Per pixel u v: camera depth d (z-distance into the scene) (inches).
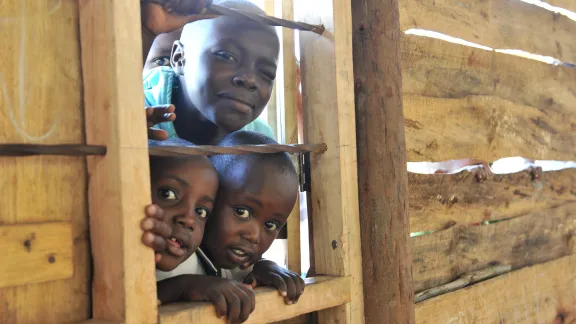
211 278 51.4
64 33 44.5
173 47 71.6
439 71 82.9
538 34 104.0
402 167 71.1
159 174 51.1
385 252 69.9
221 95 63.6
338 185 65.6
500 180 93.3
